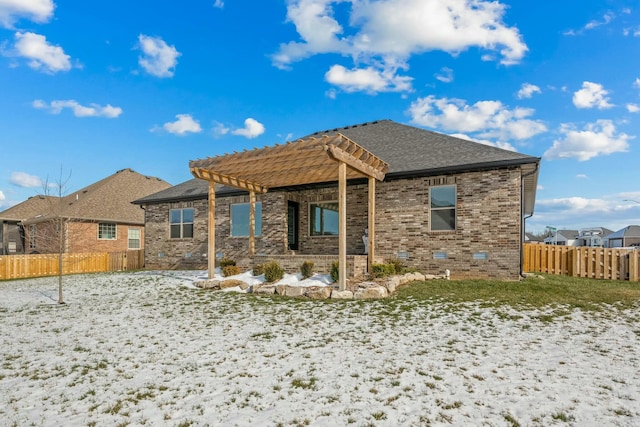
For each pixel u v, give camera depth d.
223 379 4.63
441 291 9.62
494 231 11.36
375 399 3.99
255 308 8.76
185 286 12.07
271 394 4.17
